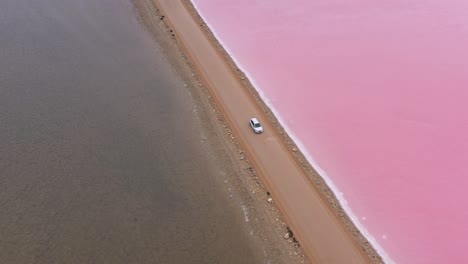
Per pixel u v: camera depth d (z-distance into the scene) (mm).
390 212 47844
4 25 75250
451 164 53562
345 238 45000
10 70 65312
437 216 47625
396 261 43344
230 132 57062
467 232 46094
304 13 82750
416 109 61188
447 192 50219
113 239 44375
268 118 59094
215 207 48031
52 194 48250
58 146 53844
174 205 48000
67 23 77688
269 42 74562
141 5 85250
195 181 50812
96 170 51312
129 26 78938
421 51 72375
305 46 73562
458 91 64188
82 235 44500
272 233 45469
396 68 68625
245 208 48000
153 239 44625
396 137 57094
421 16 82000
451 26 78938
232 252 43906
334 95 63438
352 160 53812
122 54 71312
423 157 54438
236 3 86188
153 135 56500
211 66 68562
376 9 84125
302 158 53656
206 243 44562
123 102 61469
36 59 68125
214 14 82688
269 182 50281
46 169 50906
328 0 86938
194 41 74688
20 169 50625
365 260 43250
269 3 86125
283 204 47875
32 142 54125
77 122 57500
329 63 69562
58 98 61094
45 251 42906
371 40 75125
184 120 59062
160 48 73500
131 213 46938
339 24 79438
